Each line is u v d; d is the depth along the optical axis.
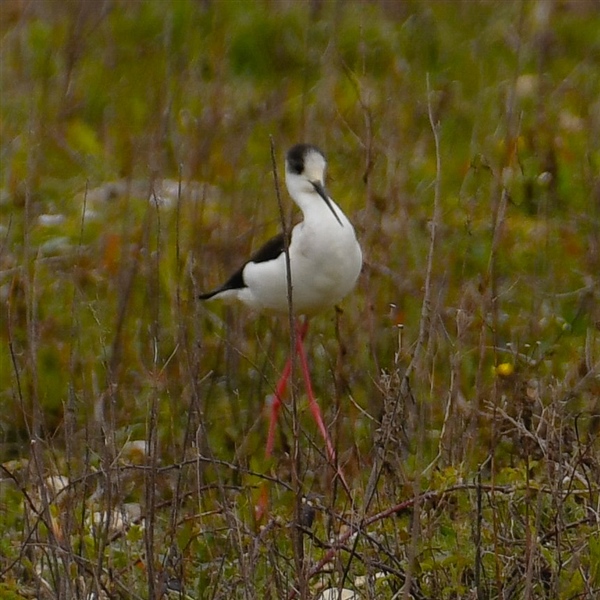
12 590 7.82
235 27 17.69
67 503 7.71
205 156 13.39
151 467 7.39
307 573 7.25
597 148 13.58
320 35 17.50
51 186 14.37
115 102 16.31
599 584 7.39
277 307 10.39
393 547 7.94
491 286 9.40
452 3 18.44
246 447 9.92
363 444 9.70
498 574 7.36
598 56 17.23
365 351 10.65
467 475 8.13
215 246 12.03
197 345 8.37
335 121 14.47
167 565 7.74
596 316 10.30
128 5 18.19
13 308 11.25
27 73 16.31
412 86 15.77
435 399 9.66
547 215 11.98
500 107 14.79
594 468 8.03
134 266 10.95
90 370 10.96
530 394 9.02
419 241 12.34
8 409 10.92
